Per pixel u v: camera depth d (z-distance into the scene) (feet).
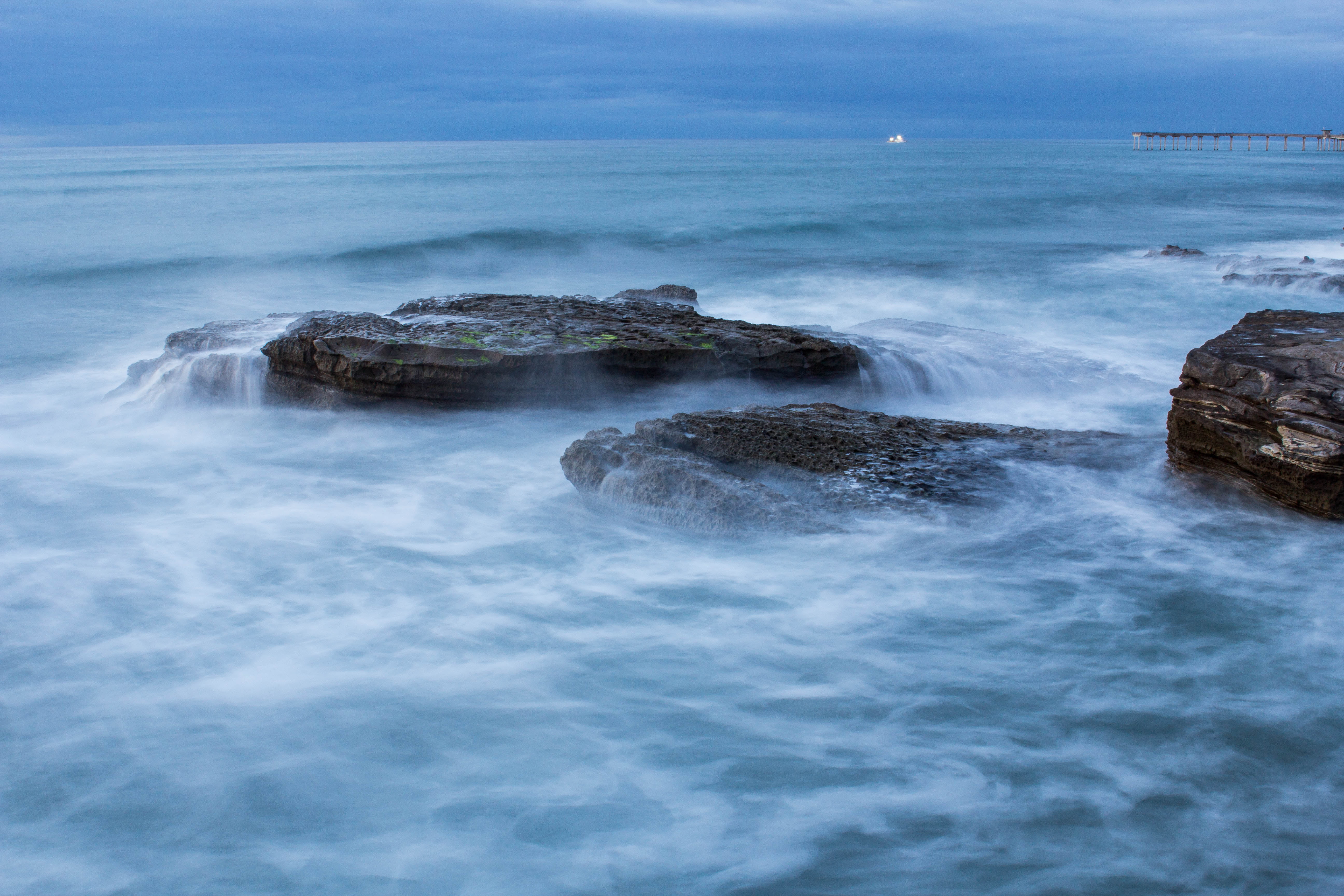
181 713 17.06
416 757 15.85
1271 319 28.96
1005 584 21.48
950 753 15.88
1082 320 58.65
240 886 13.14
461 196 165.07
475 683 18.06
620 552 23.77
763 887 13.02
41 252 88.48
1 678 18.20
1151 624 19.83
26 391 42.34
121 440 34.81
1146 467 27.61
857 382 37.96
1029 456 28.14
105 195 162.50
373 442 33.83
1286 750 15.83
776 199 160.15
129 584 22.43
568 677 18.26
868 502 24.35
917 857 13.53
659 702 17.42
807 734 16.43
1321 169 282.36
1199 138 548.31
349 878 13.25
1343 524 23.08
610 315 41.34
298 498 28.68
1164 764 15.53
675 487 24.64
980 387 39.19
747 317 60.08
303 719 16.88
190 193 168.66
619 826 14.21
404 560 23.72
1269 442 23.88
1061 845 13.75
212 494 29.09
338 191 179.01
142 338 55.83
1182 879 13.12
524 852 13.71
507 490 28.99
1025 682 17.88
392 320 38.68
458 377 34.27
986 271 78.28
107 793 14.96
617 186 198.59
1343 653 18.66
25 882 13.20
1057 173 258.57
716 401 36.86
